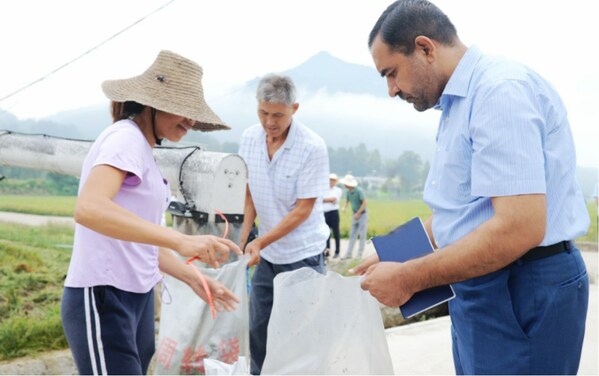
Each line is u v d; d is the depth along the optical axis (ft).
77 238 7.11
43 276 24.13
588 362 13.58
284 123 10.50
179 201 9.94
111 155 6.56
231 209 9.52
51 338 18.69
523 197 5.60
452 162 6.31
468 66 6.26
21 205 53.52
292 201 11.03
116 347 7.06
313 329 7.53
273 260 11.16
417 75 6.43
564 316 6.12
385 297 6.32
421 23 6.33
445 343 15.52
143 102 7.04
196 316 8.54
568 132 6.33
